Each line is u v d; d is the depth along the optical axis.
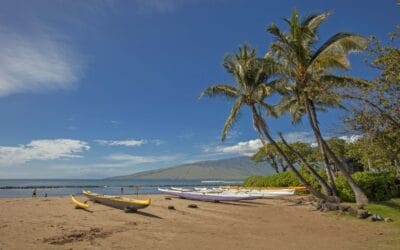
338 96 15.33
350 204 21.97
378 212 19.48
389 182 23.59
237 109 23.86
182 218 18.30
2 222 15.04
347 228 16.22
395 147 16.06
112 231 13.95
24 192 52.84
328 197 22.72
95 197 23.78
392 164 18.41
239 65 23.70
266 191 31.27
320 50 20.94
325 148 22.47
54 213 18.41
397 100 13.66
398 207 20.61
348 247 12.25
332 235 14.55
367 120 15.16
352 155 21.47
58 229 13.87
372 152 17.22
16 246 10.96
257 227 16.44
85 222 15.85
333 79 21.72
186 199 28.58
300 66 21.38
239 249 11.72
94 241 12.09
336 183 24.16
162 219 17.62
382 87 13.75
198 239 13.13
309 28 21.69
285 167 49.38
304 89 19.78
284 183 37.72
